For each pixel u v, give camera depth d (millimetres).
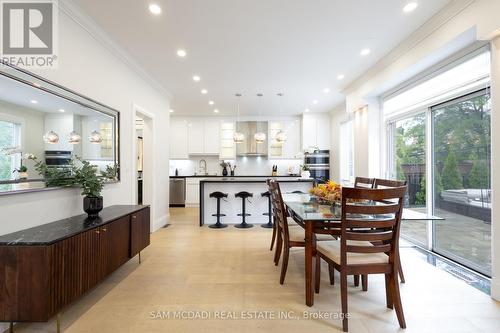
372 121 4355
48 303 1558
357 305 2041
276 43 3119
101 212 2604
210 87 4805
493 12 2002
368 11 2488
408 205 3840
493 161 2094
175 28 2758
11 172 1791
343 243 1777
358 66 3857
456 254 2984
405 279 2494
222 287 2346
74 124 2412
